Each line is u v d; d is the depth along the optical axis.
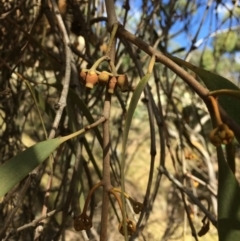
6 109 0.24
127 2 0.21
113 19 0.13
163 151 0.17
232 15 0.26
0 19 0.18
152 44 0.22
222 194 0.11
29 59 0.23
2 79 0.22
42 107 0.17
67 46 0.15
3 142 0.23
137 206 0.10
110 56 0.12
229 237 0.10
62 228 0.15
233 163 0.12
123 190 0.09
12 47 0.20
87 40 0.20
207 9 0.23
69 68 0.14
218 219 0.11
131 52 0.17
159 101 0.19
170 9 0.23
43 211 0.14
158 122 0.17
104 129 0.11
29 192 0.22
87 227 0.10
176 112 0.23
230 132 0.09
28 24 0.21
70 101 0.15
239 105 0.12
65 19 0.20
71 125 0.15
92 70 0.11
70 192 0.14
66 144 0.20
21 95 0.25
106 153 0.10
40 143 0.11
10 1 0.21
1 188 0.10
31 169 0.10
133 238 0.13
